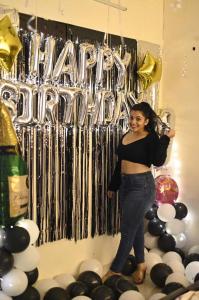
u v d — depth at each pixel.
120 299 2.55
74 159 2.96
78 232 3.06
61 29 2.80
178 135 3.66
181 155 3.65
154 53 3.61
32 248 2.46
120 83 3.21
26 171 2.33
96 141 3.11
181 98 3.61
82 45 2.88
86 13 3.00
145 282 3.13
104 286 2.66
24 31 2.58
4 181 2.23
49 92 2.67
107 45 3.14
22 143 2.61
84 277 2.81
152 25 3.59
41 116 2.65
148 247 3.46
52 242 2.89
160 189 3.45
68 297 2.52
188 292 1.98
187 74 3.56
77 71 2.89
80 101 2.91
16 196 2.25
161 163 2.84
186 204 3.64
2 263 2.25
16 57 2.42
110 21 3.19
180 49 3.59
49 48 2.66
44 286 2.61
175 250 3.43
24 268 2.39
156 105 3.62
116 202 3.34
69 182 2.95
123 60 3.24
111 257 3.38
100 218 3.23
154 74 3.35
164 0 3.68
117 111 3.18
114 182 3.10
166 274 2.91
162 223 3.42
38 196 2.74
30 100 2.56
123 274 3.14
